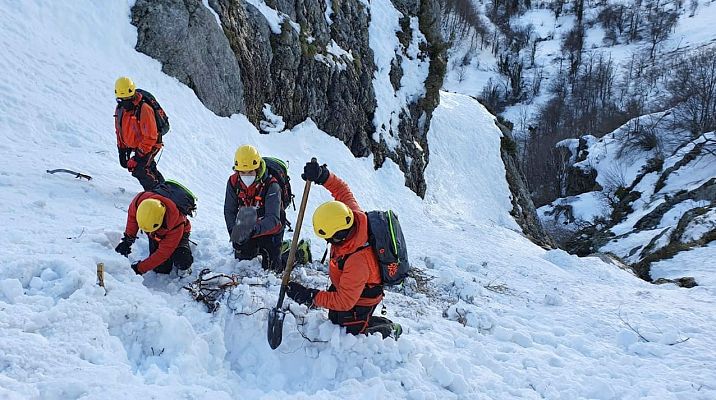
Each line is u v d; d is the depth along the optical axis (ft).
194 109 38.99
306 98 54.08
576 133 228.02
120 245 15.30
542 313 23.24
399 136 67.67
